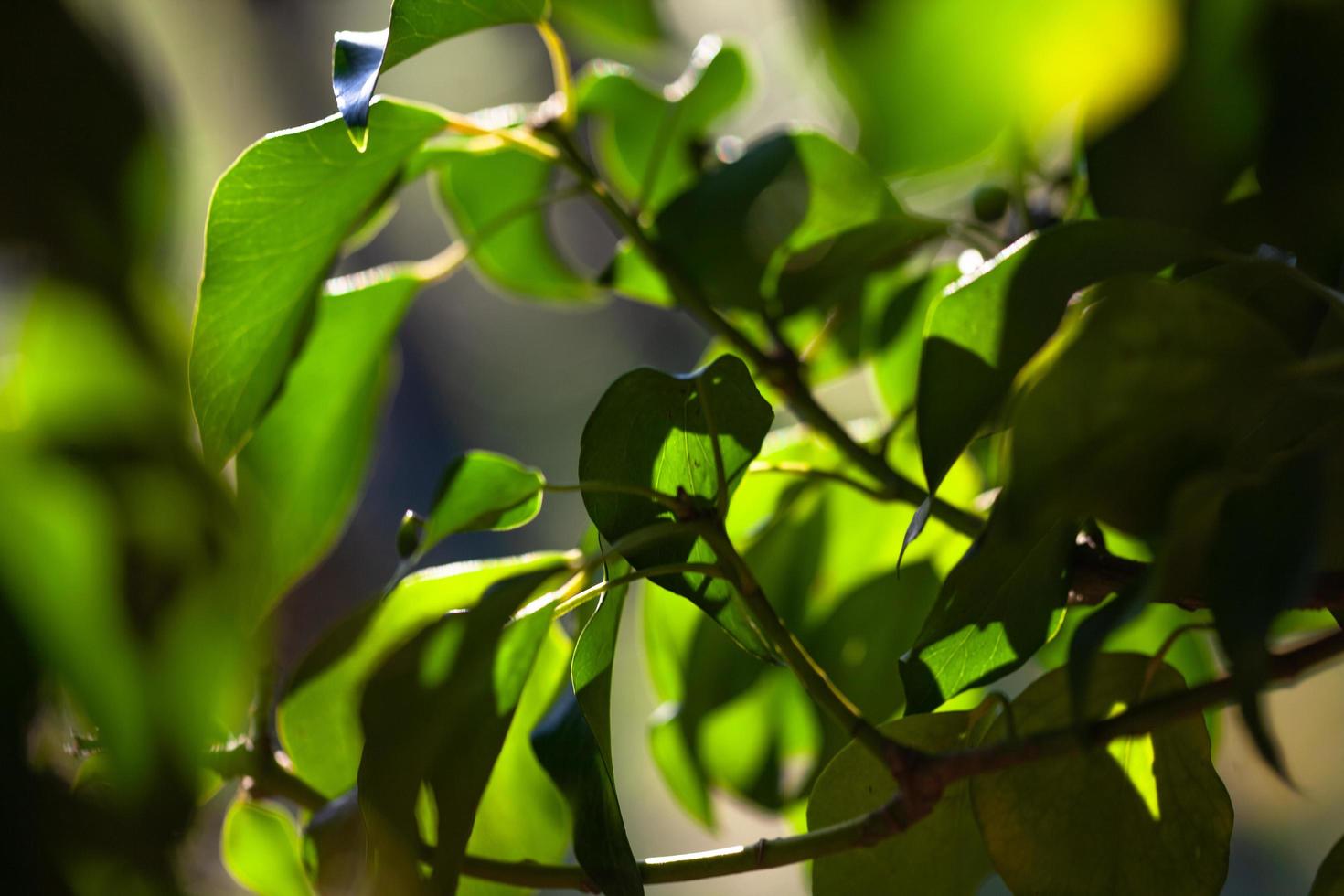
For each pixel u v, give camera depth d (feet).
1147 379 1.36
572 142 1.70
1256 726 1.32
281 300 1.59
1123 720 1.41
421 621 1.64
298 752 1.62
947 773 1.44
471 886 1.61
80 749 1.34
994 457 1.70
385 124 1.60
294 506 1.69
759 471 1.67
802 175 1.69
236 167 1.55
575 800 1.50
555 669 1.65
